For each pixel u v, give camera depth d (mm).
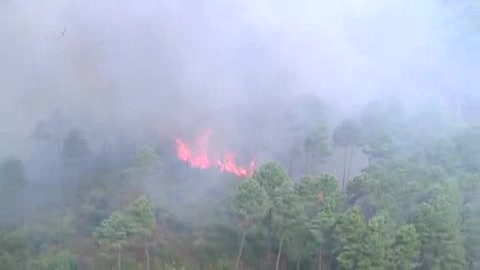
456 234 54344
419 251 54469
